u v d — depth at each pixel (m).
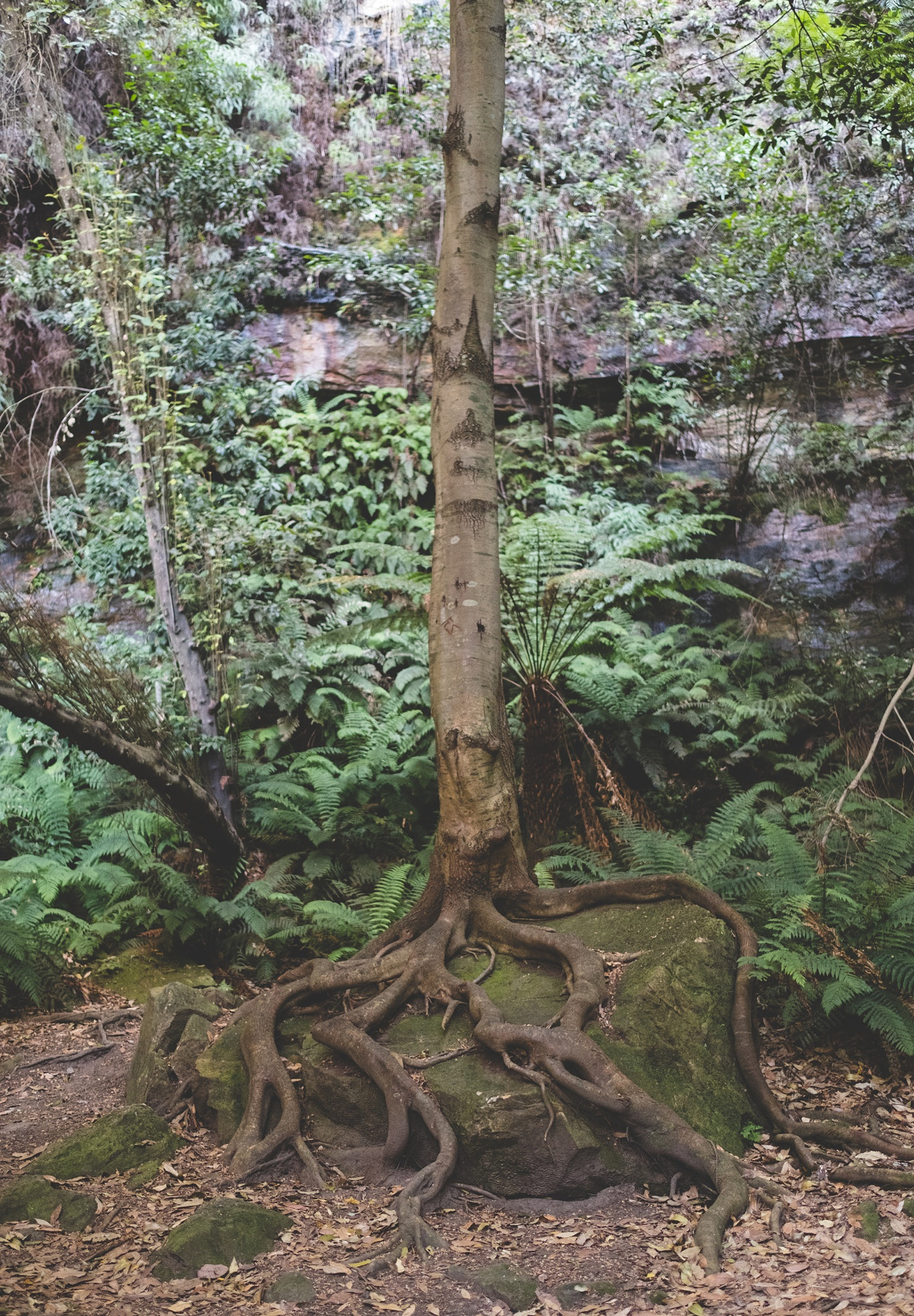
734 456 10.84
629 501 10.81
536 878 5.64
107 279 8.17
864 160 10.96
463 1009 4.55
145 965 6.74
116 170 9.03
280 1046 4.63
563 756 7.68
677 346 11.17
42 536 10.41
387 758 7.93
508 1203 3.77
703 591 10.26
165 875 6.81
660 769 8.02
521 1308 3.08
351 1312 3.07
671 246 11.41
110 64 10.74
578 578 7.21
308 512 9.73
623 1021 4.34
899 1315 2.87
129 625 9.72
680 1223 3.58
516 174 10.82
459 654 5.29
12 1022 6.05
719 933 4.79
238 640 8.55
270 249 10.58
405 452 10.46
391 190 10.70
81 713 6.14
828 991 4.57
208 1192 3.87
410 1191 3.69
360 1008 4.52
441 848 5.24
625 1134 3.94
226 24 11.74
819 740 8.71
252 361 10.53
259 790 7.66
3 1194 3.77
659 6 11.26
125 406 8.08
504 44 5.77
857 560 10.36
